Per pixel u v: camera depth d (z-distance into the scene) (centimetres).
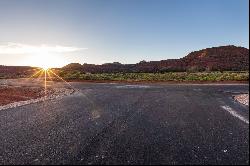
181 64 11288
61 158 489
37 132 693
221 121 793
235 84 3017
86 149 538
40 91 2430
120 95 1731
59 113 1006
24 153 523
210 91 1988
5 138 640
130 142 584
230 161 463
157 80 4100
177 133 657
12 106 1306
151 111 1010
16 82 4241
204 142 577
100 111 1032
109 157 489
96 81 4253
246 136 616
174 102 1291
